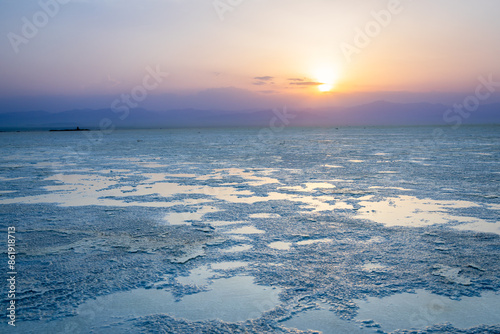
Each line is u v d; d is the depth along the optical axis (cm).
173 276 414
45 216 712
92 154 2559
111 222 662
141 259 468
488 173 1298
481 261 450
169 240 550
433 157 1981
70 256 480
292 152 2542
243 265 445
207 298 360
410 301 350
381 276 407
